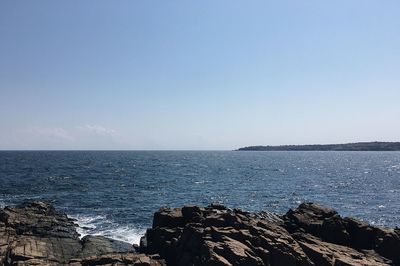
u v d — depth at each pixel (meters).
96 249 27.22
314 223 27.00
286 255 20.22
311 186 77.44
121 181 80.56
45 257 24.23
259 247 20.77
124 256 22.39
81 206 48.59
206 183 79.94
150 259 22.42
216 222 24.05
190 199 57.84
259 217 29.73
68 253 26.02
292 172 115.06
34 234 30.84
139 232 35.66
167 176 95.25
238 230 22.77
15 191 60.91
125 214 43.84
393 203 57.16
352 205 55.09
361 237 25.27
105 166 132.62
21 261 22.44
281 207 52.44
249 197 61.06
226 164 157.88
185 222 27.56
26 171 99.88
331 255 21.30
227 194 63.91
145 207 49.22
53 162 150.75
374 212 49.81
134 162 166.38
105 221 39.72
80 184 72.62
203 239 21.50
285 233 24.23
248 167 137.50
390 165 156.00
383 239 23.95
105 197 56.91
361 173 113.88
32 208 37.94
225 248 20.02
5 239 26.66
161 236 25.33
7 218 32.72
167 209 29.53
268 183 81.94
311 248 21.64
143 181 81.62
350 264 19.89
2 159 167.62
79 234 33.41
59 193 60.00
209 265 19.05
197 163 164.38
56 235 31.47
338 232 25.44
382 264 20.78
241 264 19.23
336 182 86.44
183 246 22.59
